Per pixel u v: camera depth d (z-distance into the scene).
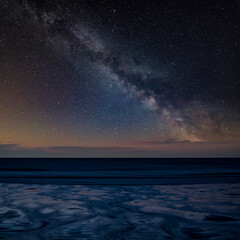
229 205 6.34
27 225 4.34
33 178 16.62
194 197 7.76
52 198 7.46
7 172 24.64
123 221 4.65
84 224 4.42
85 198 7.50
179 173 23.58
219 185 11.83
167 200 7.15
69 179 15.85
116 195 8.20
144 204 6.47
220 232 3.97
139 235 3.80
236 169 32.19
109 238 3.65
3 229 4.10
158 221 4.66
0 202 6.70
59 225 4.35
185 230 4.08
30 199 7.24
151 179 16.17
